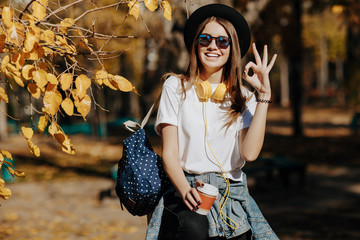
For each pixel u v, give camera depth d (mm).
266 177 12391
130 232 7328
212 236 2244
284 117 39250
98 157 17812
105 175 13797
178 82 2324
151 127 22266
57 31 2377
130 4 2373
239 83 2348
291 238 6934
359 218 8188
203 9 2361
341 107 44344
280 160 12039
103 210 9125
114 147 20891
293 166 11328
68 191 11156
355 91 31766
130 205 2303
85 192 11031
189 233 2141
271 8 14477
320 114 38469
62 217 8406
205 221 2184
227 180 2303
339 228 7480
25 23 2189
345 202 9633
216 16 2365
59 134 2221
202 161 2277
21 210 8953
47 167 14805
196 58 2381
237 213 2307
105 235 7055
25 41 2066
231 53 2365
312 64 55312
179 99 2295
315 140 21391
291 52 19250
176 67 13031
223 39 2305
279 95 61281
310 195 10422
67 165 15289
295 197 10273
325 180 12141
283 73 56250
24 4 2336
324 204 9500
